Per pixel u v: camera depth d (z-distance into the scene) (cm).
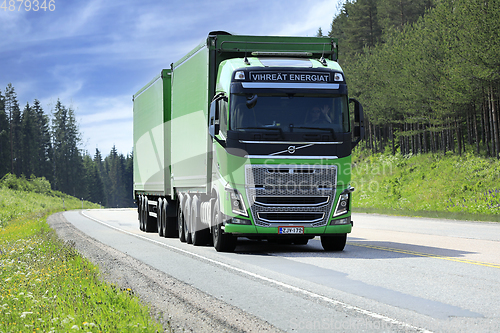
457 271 912
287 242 1505
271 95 1198
